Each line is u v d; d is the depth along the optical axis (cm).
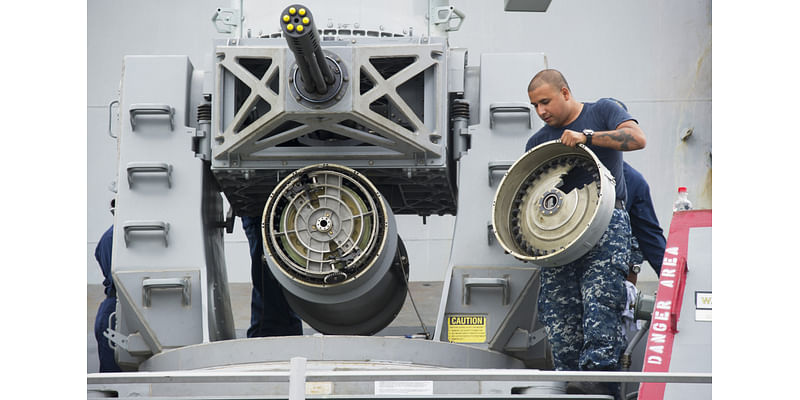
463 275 1048
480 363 991
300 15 847
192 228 1070
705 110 1773
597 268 905
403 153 1040
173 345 1036
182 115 1098
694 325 846
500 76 1102
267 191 1143
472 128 1088
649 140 1773
